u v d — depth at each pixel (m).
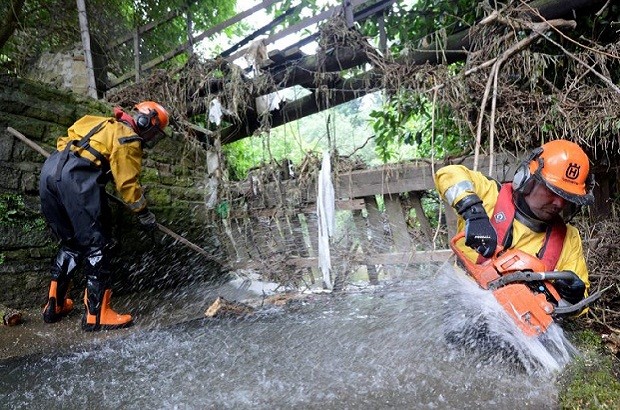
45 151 3.45
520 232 2.01
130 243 4.33
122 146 3.12
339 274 3.91
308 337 2.54
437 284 3.32
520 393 1.66
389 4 4.21
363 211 3.88
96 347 2.57
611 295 2.78
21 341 2.70
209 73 4.95
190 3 5.68
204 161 5.43
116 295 4.18
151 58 6.05
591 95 2.97
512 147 3.33
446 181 2.03
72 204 2.98
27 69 5.84
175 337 2.73
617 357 2.04
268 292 4.19
